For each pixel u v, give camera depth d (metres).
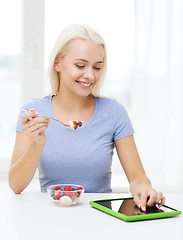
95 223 0.92
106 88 2.05
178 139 1.93
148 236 0.84
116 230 0.87
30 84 2.02
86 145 1.35
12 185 1.23
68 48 1.29
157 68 1.92
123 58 2.04
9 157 2.02
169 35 1.91
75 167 1.34
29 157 1.22
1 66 2.04
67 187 1.12
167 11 1.90
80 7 1.99
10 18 2.02
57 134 1.36
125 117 1.44
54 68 1.41
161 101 1.92
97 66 1.30
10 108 2.07
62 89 1.40
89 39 1.27
